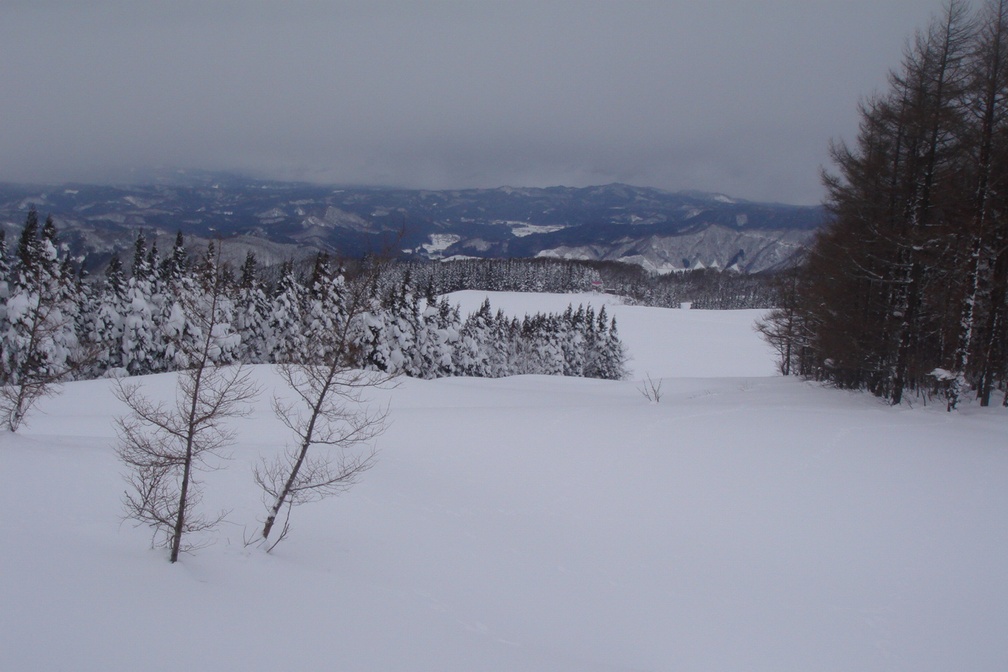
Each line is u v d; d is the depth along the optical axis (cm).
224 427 1908
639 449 1766
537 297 12725
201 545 934
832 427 1875
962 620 935
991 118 1938
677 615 980
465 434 1959
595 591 1048
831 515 1279
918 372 2253
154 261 4088
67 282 2873
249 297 4325
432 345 4791
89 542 843
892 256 2312
